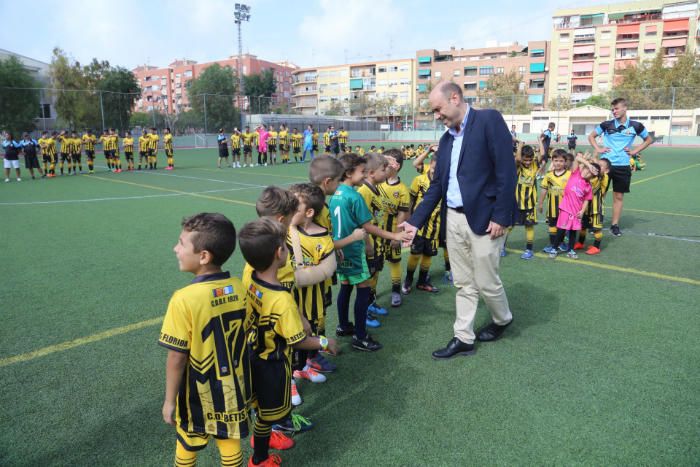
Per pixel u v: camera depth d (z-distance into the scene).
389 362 3.34
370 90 84.31
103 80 41.12
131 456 2.39
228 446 2.00
